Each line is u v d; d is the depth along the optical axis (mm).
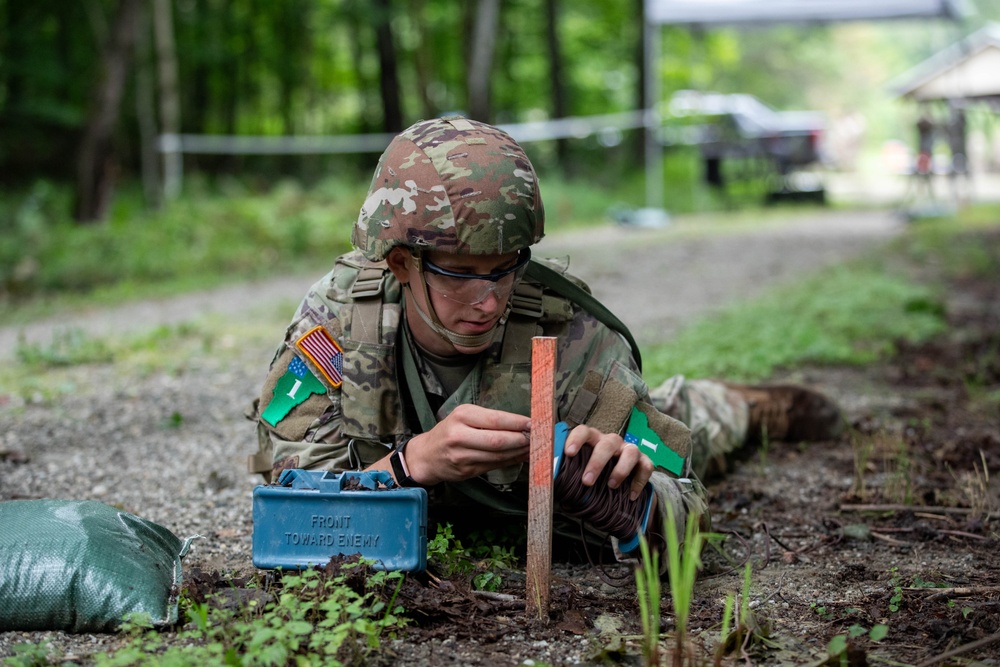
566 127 29281
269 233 17266
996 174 41219
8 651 2914
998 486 4711
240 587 3170
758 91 69875
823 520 4309
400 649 2891
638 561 3311
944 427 5836
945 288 12227
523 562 3598
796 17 23703
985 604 3164
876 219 24453
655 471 3381
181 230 16953
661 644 2930
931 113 24312
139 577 3107
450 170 2977
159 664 2588
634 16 34906
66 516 3252
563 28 38531
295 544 3076
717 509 4500
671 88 38156
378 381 3350
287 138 33562
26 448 5703
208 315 10812
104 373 7883
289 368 3441
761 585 3504
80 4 29484
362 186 22266
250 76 35875
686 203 28422
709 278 13602
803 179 38750
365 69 38594
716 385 5234
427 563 3268
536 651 2906
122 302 12750
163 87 20953
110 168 18031
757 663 2828
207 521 4414
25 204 18688
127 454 5578
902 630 3076
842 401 6598
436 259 3025
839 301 10312
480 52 23500
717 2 24047
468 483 3434
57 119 27734
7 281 13734
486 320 3086
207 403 6816
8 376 7754
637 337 8820
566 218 24469
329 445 3387
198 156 32000
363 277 3414
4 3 28031
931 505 4457
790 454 5312
